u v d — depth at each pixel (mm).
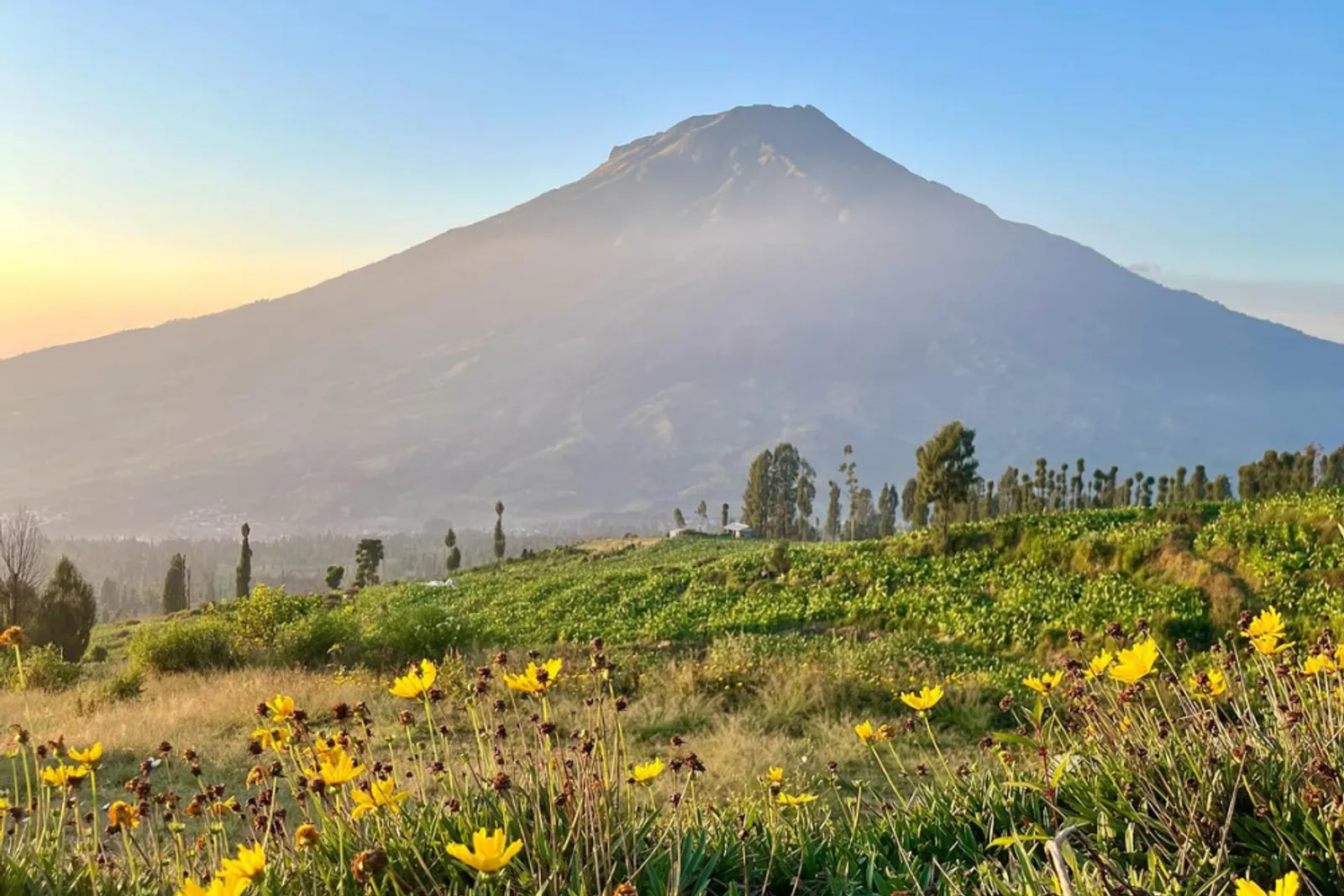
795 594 31750
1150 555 25531
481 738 4238
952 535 32750
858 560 33719
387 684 15891
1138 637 3812
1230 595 21406
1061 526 30328
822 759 10336
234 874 2461
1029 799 3924
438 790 4680
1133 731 3799
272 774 3830
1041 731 3855
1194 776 3451
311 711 13359
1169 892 2764
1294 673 3838
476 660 19578
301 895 3029
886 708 13727
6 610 29703
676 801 3803
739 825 4188
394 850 3234
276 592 24594
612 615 34125
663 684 15562
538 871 2959
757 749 10617
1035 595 25703
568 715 10977
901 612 27391
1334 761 3266
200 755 10586
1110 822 3400
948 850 3814
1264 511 25375
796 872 3664
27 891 2945
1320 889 2793
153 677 21031
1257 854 2982
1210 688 3785
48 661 21672
